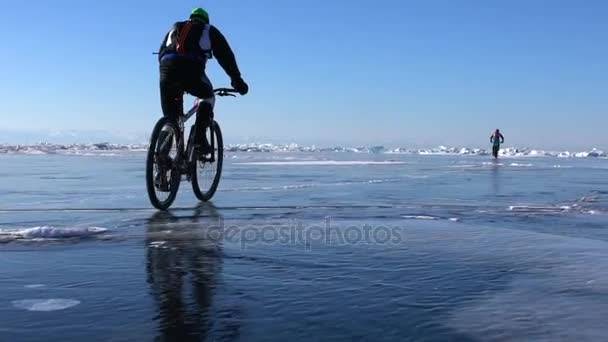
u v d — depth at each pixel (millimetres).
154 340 1405
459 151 51281
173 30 4395
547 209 4391
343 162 18344
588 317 1577
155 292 1852
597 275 2088
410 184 7609
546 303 1721
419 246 2701
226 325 1519
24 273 2113
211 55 4500
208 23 4500
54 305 1698
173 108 4406
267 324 1528
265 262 2322
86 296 1800
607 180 8992
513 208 4453
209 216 3865
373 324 1527
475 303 1727
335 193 5934
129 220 3633
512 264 2287
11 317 1580
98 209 4332
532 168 14211
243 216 3877
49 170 11531
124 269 2188
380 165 15617
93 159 19609
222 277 2061
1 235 2900
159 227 3303
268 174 10180
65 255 2465
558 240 2867
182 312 1634
